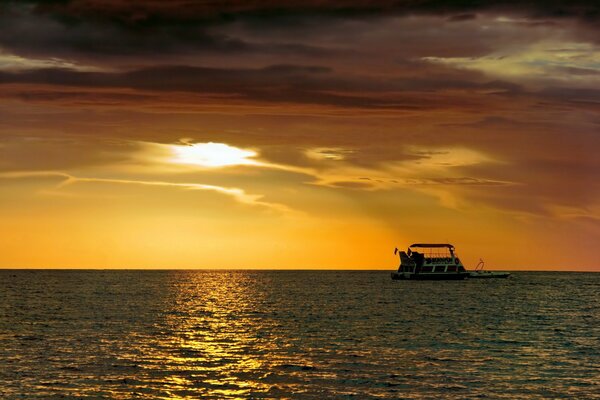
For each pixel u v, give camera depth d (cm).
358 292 19812
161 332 9069
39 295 17412
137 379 5891
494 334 8944
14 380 5756
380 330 9431
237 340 8356
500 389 5588
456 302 15225
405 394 5438
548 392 5500
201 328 9669
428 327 9831
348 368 6431
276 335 8881
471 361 6781
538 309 13200
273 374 6150
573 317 11481
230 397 5356
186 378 5966
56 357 6819
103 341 8038
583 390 5569
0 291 19450
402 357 7012
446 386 5688
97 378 5894
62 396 5288
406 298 16775
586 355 7156
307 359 6912
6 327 9400
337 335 8875
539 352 7350
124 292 19362
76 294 18012
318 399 5306
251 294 19062
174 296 17488
